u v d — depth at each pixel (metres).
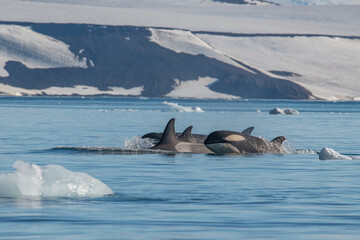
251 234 40.78
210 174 73.38
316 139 143.62
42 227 42.38
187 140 104.06
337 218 46.44
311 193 58.97
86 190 55.66
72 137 141.38
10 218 45.16
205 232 41.31
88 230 41.62
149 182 66.00
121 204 51.66
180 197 55.88
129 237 39.62
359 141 137.00
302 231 41.78
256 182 66.62
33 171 56.03
